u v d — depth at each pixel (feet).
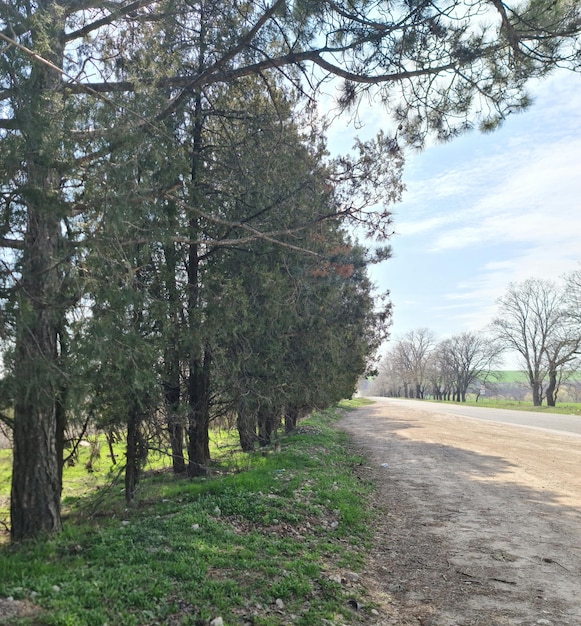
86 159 20.43
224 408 43.32
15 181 19.01
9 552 18.54
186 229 28.04
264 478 30.78
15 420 21.34
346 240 49.55
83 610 12.53
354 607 15.33
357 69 23.63
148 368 23.76
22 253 19.95
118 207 20.12
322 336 48.01
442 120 24.88
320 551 20.21
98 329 19.57
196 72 28.27
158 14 25.17
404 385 378.12
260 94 34.50
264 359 40.55
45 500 21.34
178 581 15.37
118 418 27.02
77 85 22.33
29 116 18.12
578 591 16.89
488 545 22.07
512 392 336.29
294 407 55.52
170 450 36.32
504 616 15.03
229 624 13.20
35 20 18.62
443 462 46.50
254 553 18.49
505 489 34.09
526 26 20.44
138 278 27.40
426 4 20.52
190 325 32.53
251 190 35.65
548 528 24.62
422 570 19.15
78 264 20.42
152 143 22.71
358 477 38.68
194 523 21.15
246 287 37.96
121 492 33.65
